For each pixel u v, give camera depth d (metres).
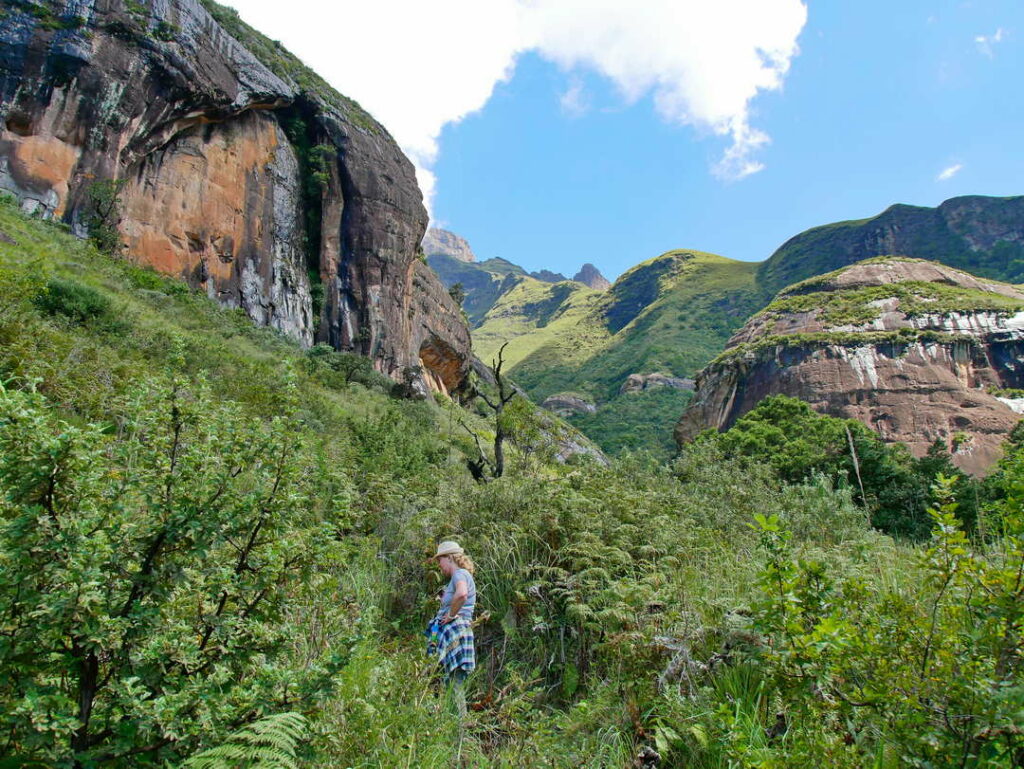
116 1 30.86
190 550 2.02
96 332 14.20
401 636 4.45
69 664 1.72
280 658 2.23
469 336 69.25
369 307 45.28
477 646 4.39
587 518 5.01
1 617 1.70
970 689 1.94
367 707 2.62
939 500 2.39
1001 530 3.00
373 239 46.25
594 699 3.41
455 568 3.94
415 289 55.66
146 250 32.03
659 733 2.85
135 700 1.68
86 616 1.73
